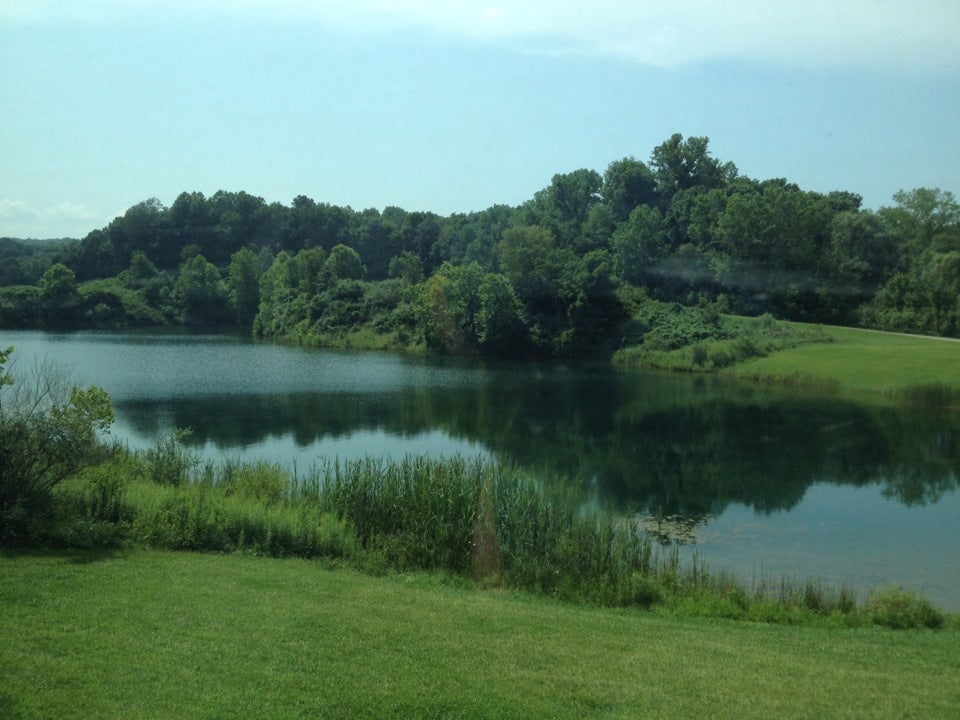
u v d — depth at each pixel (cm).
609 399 5478
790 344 7275
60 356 6850
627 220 10919
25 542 1459
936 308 7775
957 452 3831
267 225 14188
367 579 1559
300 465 3153
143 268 11925
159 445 2412
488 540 1900
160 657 924
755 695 970
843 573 2095
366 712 829
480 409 4941
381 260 13812
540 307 8506
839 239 8762
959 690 1053
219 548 1673
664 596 1666
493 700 882
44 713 763
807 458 3700
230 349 8325
